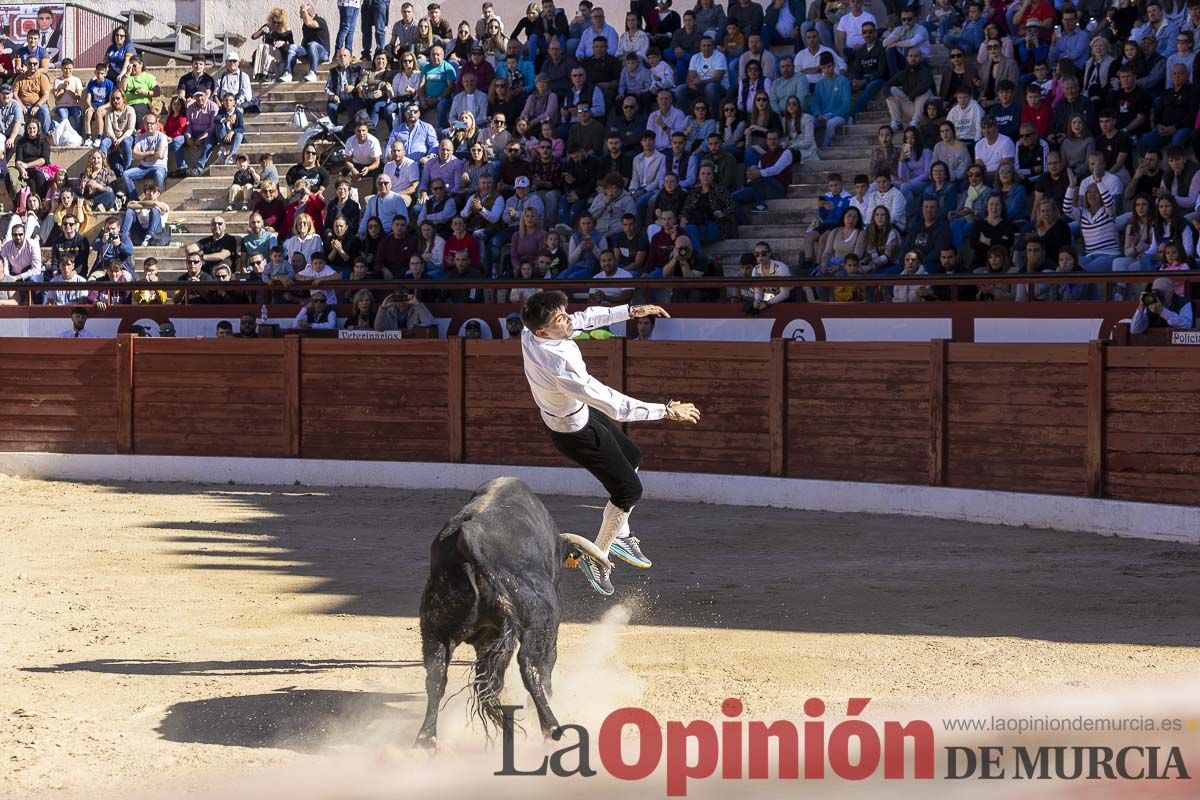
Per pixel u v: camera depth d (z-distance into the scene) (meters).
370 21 24.17
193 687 6.86
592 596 9.32
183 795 5.20
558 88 20.00
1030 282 12.62
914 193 15.83
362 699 6.64
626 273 16.05
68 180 21.52
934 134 16.50
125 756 5.70
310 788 5.29
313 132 21.86
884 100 18.66
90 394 16.97
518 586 5.59
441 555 5.62
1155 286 12.46
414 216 18.38
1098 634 8.02
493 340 15.52
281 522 12.90
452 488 15.57
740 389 14.41
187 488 15.80
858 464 13.75
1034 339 13.29
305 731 6.10
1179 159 14.18
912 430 13.41
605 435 6.80
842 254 15.51
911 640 7.88
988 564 10.47
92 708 6.48
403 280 15.93
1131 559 10.63
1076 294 13.52
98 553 11.06
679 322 15.13
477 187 18.41
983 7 17.75
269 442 16.47
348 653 7.64
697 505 14.26
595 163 18.05
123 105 22.73
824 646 7.72
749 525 12.71
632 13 20.22
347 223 18.58
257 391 16.50
